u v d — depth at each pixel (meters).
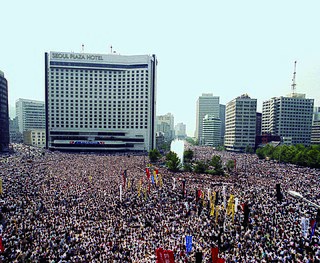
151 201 50.09
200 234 34.09
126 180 68.62
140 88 199.75
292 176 79.31
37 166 89.94
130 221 39.44
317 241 30.66
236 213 41.47
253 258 26.53
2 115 170.50
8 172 74.56
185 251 28.92
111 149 191.75
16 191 53.28
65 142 185.88
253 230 34.31
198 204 47.38
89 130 199.62
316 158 105.81
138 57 199.25
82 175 75.25
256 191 56.97
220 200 49.84
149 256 28.19
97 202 48.25
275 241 30.84
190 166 102.50
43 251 28.81
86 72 198.88
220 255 27.62
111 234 33.91
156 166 108.44
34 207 43.69
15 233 33.03
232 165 95.88
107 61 198.75
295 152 125.69
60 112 197.38
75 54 195.12
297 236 32.16
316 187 62.44
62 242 30.73
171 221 39.34
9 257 27.11
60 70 195.88
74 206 45.47
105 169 89.38
